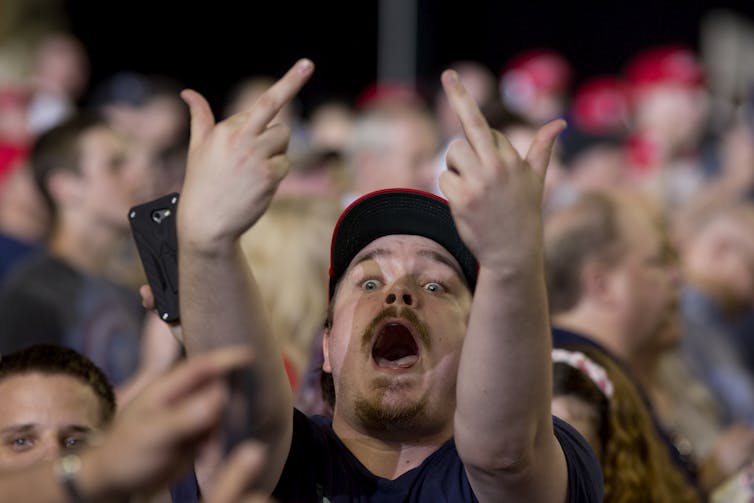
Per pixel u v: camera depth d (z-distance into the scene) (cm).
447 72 488
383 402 545
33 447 647
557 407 761
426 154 1681
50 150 1231
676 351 1228
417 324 550
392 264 571
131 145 1277
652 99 2352
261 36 3391
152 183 1520
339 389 559
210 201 481
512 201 474
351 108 2247
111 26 3228
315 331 1004
